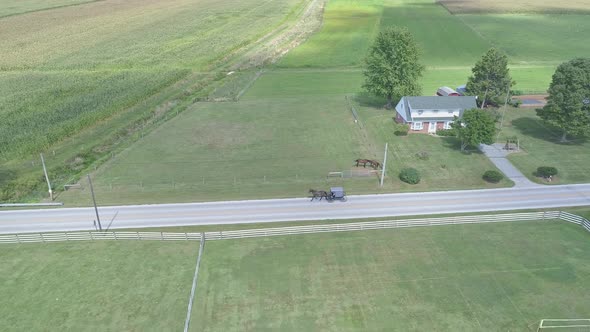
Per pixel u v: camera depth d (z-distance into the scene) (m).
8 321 38.31
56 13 186.62
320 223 52.12
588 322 37.47
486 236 49.16
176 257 46.50
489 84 86.31
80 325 37.94
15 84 104.81
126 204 56.53
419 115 78.25
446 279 42.66
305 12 191.00
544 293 40.66
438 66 120.88
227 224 52.09
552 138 75.00
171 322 38.25
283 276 43.50
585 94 67.50
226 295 41.16
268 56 130.12
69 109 89.38
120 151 72.44
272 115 87.38
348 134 78.00
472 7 195.50
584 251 46.25
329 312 39.12
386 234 49.84
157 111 90.44
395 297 40.66
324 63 123.75
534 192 58.41
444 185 60.59
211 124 83.19
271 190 59.72
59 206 56.31
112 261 45.97
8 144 74.00
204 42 144.38
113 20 175.62
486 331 36.84
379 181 61.72
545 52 132.38
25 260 46.22
